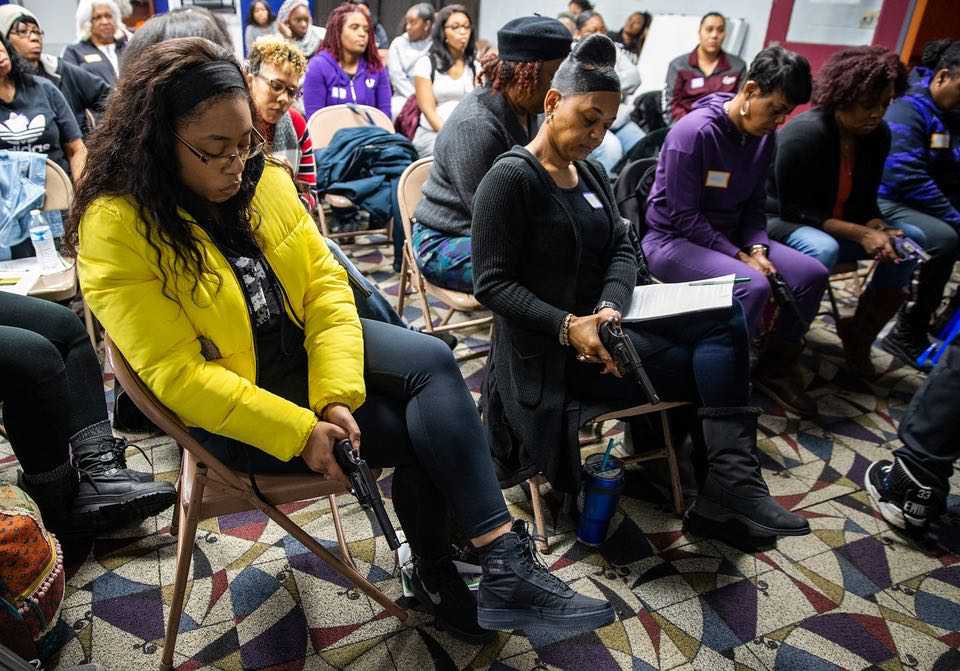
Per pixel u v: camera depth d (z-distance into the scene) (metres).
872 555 1.78
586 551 1.75
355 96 3.94
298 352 1.34
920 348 2.84
